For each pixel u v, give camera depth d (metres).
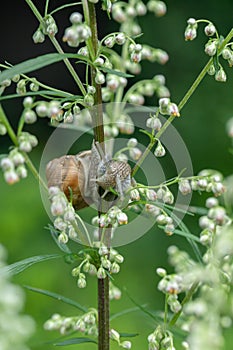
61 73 1.77
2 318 0.64
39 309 1.12
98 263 0.68
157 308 1.22
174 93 1.60
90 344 1.00
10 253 1.27
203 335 0.62
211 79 1.56
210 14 1.64
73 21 0.65
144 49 0.77
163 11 0.78
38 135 1.62
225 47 0.68
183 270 0.73
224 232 0.66
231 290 0.67
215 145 1.52
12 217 1.31
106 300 0.69
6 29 1.94
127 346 0.70
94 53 0.67
